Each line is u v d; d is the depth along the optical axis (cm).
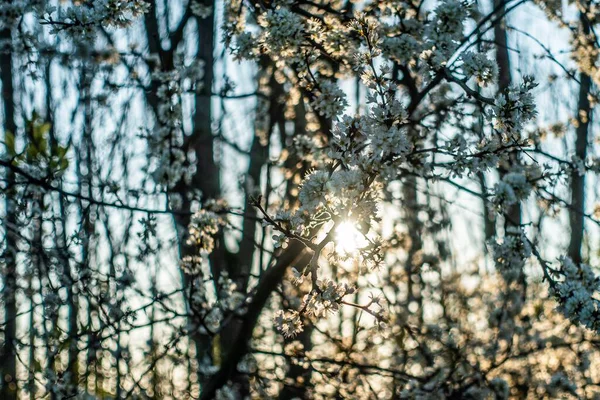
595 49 574
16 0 446
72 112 843
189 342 761
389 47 401
